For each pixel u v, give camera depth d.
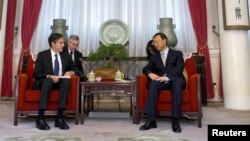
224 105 3.62
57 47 2.56
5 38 4.13
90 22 4.17
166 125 2.39
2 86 4.07
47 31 4.20
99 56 3.42
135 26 4.15
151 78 2.39
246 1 3.54
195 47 4.08
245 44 3.50
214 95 4.00
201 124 2.33
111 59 3.48
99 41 3.93
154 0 4.19
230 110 3.31
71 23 4.18
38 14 4.16
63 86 2.34
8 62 4.11
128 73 4.06
